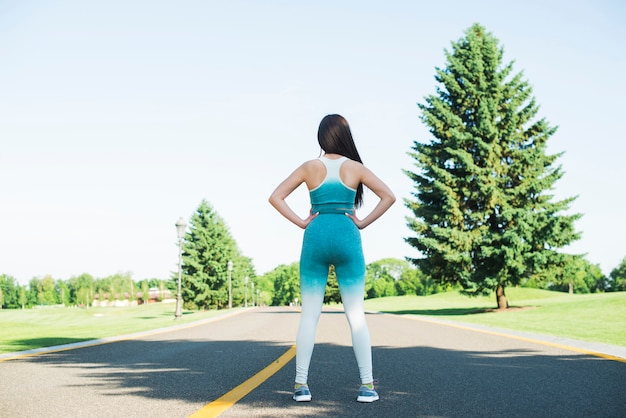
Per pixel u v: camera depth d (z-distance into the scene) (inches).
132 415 129.1
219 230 2704.2
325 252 149.1
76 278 7303.2
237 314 1065.5
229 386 174.9
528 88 1017.5
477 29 1063.0
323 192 152.6
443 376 194.5
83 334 456.8
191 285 2625.5
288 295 6063.0
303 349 148.7
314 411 133.4
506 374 197.5
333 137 157.2
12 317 2123.5
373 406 139.9
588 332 392.8
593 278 4913.9
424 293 6018.7
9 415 129.6
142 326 603.5
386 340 354.3
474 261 967.6
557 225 892.0
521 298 2438.5
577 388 165.9
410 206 1019.3
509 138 979.3
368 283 6245.1
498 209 980.6
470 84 994.1
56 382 185.3
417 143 1054.4
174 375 201.2
